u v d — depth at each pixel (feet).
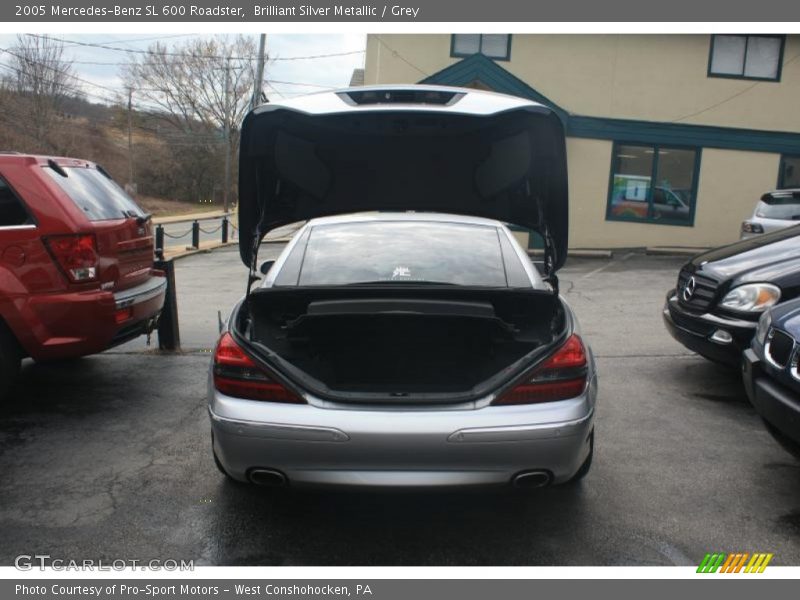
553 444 9.34
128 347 22.62
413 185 13.80
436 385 10.20
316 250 12.42
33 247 14.64
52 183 15.03
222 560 9.96
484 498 11.71
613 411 16.11
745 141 49.70
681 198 50.80
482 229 13.23
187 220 137.59
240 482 10.63
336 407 9.42
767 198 39.22
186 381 18.66
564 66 49.55
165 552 10.13
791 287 15.75
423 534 10.62
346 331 10.47
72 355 15.28
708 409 16.26
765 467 12.98
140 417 15.78
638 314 28.07
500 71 46.19
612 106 49.80
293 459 9.39
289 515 11.20
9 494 11.89
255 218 13.12
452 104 11.77
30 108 159.02
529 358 9.66
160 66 185.57
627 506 11.44
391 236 12.82
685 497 11.75
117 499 11.72
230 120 189.06
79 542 10.38
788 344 11.21
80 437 14.52
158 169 195.52
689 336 17.42
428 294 10.37
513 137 12.38
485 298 10.55
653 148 50.42
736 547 10.23
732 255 17.81
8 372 15.15
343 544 10.36
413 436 9.16
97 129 191.01
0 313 14.56
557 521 10.96
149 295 17.58
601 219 51.01
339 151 13.10
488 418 9.27
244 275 44.80
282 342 10.69
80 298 14.89
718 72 49.44
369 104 11.87
